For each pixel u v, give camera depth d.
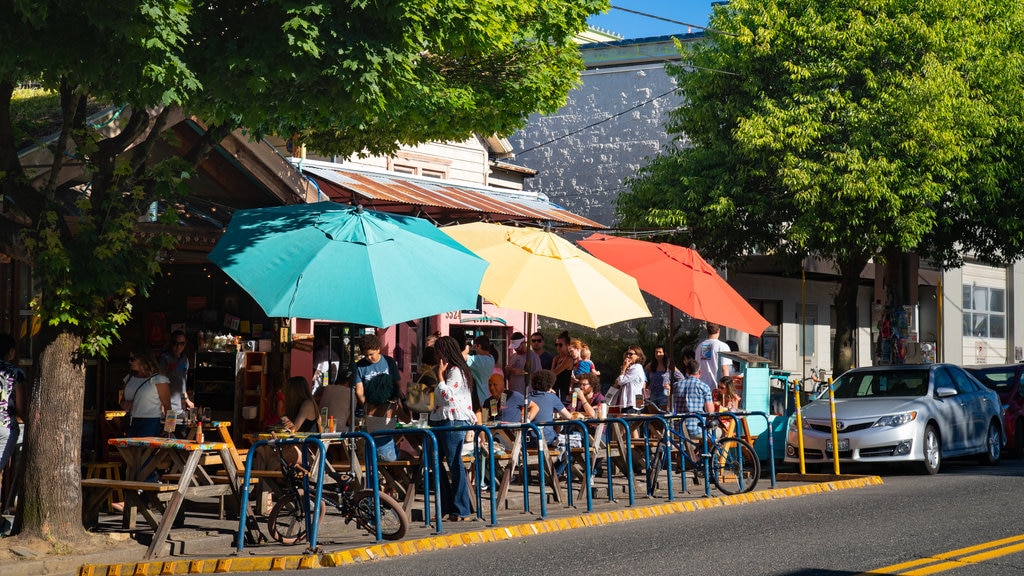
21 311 14.34
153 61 9.26
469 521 11.62
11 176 10.23
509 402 14.16
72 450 10.16
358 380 12.98
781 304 30.75
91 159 10.66
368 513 10.29
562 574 8.54
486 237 13.32
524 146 32.72
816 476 16.23
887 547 9.61
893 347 28.95
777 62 24.61
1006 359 39.75
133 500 10.59
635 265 14.97
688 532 10.79
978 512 11.98
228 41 10.20
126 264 10.45
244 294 17.23
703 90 25.62
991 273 39.25
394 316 10.26
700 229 25.73
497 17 11.68
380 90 10.47
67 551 9.80
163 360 14.66
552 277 12.48
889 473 18.05
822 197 23.42
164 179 10.70
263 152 15.36
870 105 23.48
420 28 10.30
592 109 31.72
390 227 11.19
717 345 18.94
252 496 11.94
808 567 8.66
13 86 10.30
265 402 16.05
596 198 31.38
